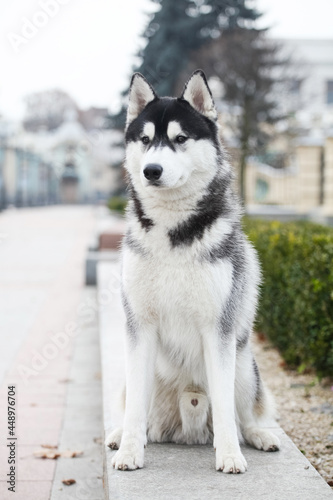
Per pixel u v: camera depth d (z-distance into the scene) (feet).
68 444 14.47
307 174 71.46
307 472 10.06
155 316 10.93
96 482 12.51
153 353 11.03
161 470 10.14
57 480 12.57
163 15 83.10
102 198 217.15
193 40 83.15
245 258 11.54
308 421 14.84
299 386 17.78
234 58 70.64
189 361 11.24
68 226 91.09
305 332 18.22
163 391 11.73
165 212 10.68
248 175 88.58
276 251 22.00
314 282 17.20
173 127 11.05
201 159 11.02
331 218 59.88
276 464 10.45
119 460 10.19
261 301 22.72
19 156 144.05
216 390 10.44
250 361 11.78
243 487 9.41
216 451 10.31
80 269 46.39
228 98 71.82
